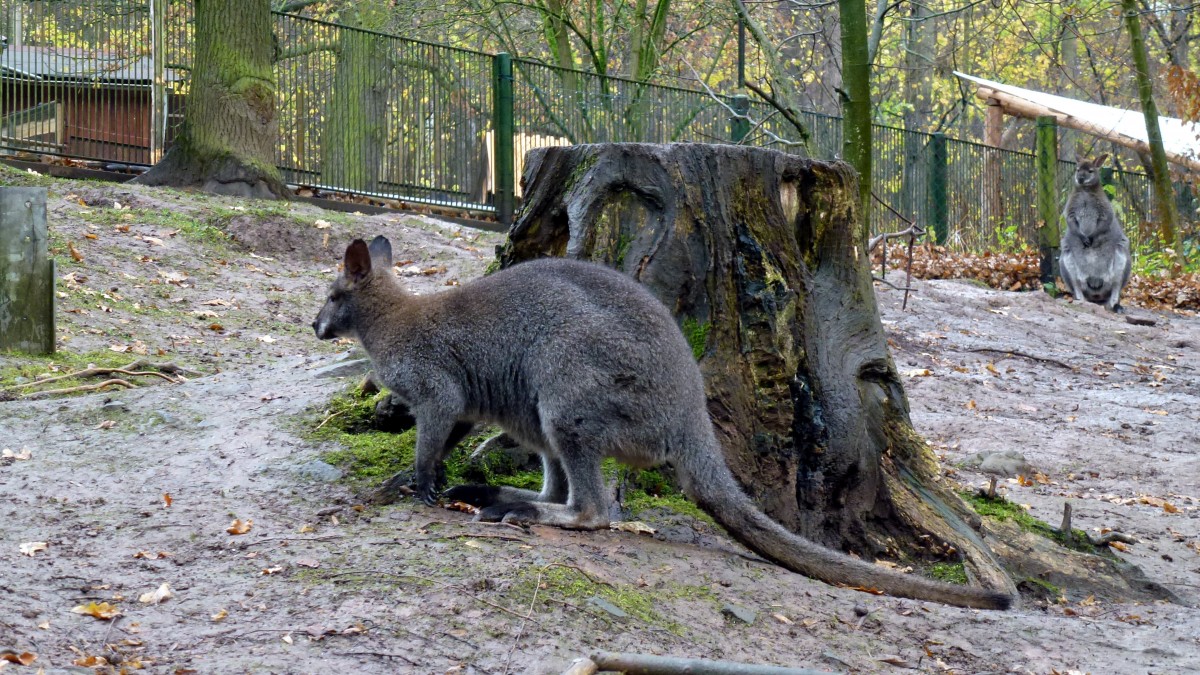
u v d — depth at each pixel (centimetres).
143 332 1028
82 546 475
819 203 652
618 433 511
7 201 902
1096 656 495
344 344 1090
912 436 673
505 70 1841
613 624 432
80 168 1628
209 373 929
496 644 404
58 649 377
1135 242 2598
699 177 616
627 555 497
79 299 1067
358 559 460
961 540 634
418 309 546
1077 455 1003
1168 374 1409
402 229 1512
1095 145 3597
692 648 430
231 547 477
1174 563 722
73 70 1639
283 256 1390
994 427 1064
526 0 2345
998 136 2442
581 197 621
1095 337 1581
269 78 1636
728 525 526
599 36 2303
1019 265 2016
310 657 384
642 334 514
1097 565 675
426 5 2295
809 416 621
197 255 1302
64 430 642
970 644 488
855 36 1057
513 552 471
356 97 1739
